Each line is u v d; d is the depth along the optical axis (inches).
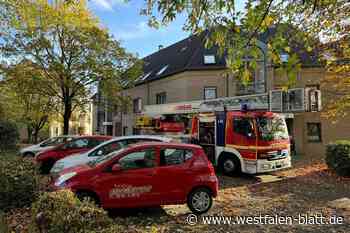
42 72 820.6
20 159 341.1
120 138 450.0
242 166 483.2
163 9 150.4
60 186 273.7
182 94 986.7
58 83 827.4
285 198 365.4
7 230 222.8
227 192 398.6
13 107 1109.1
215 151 528.4
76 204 175.2
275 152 479.5
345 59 465.7
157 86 1153.4
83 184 272.1
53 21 788.0
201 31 157.4
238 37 142.6
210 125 548.1
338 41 417.4
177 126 665.6
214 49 1010.7
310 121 867.4
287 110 521.7
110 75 832.9
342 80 568.4
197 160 308.7
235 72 144.3
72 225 149.0
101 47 822.5
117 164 285.9
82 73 821.9
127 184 282.8
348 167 471.2
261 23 142.6
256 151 468.8
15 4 643.5
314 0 154.9
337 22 263.0
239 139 491.5
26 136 1638.8
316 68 842.8
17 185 285.6
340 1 176.2
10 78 791.1
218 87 944.3
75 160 417.4
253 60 140.5
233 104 581.9
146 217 290.8
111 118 1536.7
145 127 733.9
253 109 544.1
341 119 848.3
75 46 812.6
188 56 1047.6
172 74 1043.3
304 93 512.4
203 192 303.7
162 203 290.2
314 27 223.0
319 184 442.6
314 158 762.2
